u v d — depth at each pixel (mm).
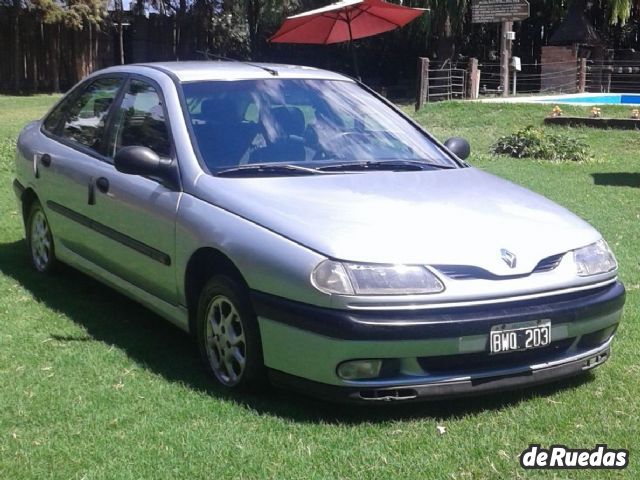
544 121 17547
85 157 5551
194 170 4562
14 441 3688
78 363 4594
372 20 13586
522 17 24484
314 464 3520
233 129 4863
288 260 3850
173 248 4535
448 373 3818
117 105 5500
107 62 38094
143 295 5000
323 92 5418
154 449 3625
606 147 15484
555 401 4199
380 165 4934
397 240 3850
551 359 4043
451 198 4418
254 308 3992
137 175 4867
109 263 5277
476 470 3498
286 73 5461
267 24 39438
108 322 5332
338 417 3979
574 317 4016
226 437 3738
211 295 4301
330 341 3699
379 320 3684
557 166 12922
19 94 32969
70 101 6238
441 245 3865
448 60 29672
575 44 28234
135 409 4020
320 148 4949
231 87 5145
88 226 5434
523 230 4125
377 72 39438
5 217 8234
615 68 28844
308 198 4227
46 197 6012
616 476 3467
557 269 4047
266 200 4203
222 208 4293
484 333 3781
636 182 11266
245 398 4164
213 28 40219
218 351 4344
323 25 13664
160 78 5195
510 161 13477
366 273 3723
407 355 3725
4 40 33062
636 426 3916
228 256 4117
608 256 4336
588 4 33656
